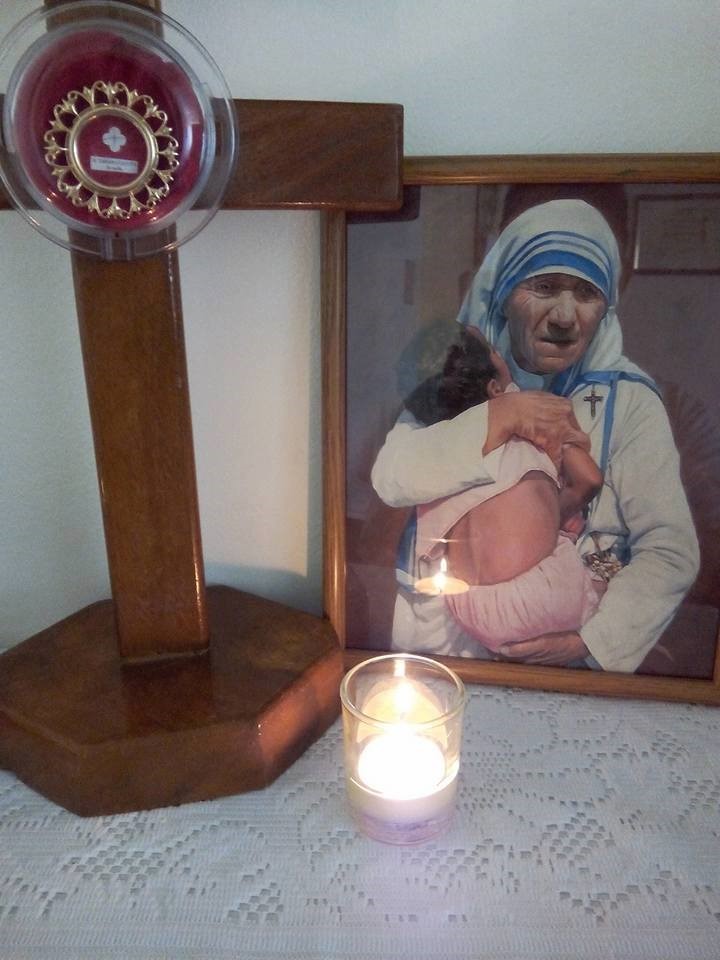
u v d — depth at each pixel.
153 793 0.52
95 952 0.44
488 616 0.62
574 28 0.53
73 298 0.61
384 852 0.49
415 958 0.43
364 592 0.63
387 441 0.60
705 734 0.58
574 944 0.44
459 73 0.55
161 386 0.52
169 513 0.55
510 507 0.60
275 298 0.61
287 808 0.53
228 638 0.61
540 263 0.55
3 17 0.54
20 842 0.50
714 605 0.59
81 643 0.61
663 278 0.54
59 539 0.69
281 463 0.66
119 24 0.43
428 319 0.57
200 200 0.48
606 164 0.52
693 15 0.52
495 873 0.48
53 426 0.65
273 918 0.45
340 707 0.61
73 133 0.44
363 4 0.54
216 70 0.46
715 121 0.54
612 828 0.50
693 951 0.43
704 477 0.57
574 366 0.56
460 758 0.55
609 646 0.61
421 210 0.55
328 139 0.48
